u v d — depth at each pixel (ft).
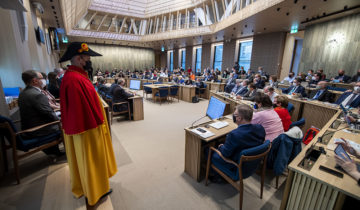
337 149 4.03
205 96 24.73
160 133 11.50
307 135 8.89
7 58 10.18
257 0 18.66
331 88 16.52
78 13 33.58
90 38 41.65
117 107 13.58
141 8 42.78
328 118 10.36
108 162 5.27
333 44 20.48
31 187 5.66
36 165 6.97
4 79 10.28
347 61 19.12
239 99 13.15
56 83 11.76
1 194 5.35
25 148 5.89
